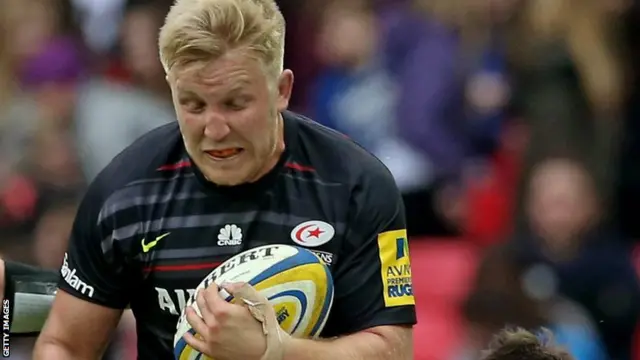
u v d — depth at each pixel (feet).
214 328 45.80
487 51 102.27
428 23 105.40
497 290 85.66
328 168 51.44
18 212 97.25
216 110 47.16
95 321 52.70
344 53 106.11
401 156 101.65
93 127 102.42
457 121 101.55
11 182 98.84
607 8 102.94
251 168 48.49
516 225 90.33
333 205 50.90
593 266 88.43
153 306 52.13
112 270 51.96
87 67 108.37
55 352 52.24
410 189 100.73
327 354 47.60
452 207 99.55
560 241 89.10
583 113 99.04
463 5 104.27
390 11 107.76
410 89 103.30
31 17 110.32
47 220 96.53
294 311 48.01
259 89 47.44
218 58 46.65
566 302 87.61
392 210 51.39
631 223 101.04
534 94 99.60
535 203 89.92
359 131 104.37
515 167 97.09
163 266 51.19
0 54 108.68
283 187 51.06
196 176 51.19
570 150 95.40
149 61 105.70
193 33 46.47
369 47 106.01
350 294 50.80
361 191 51.13
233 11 46.75
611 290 88.43
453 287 92.63
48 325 53.06
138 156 52.24
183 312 49.55
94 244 51.90
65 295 52.75
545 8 101.45
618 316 88.33
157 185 51.57
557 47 100.37
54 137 100.83
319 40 110.63
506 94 100.89
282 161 51.13
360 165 51.67
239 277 47.88
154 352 52.75
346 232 50.83
